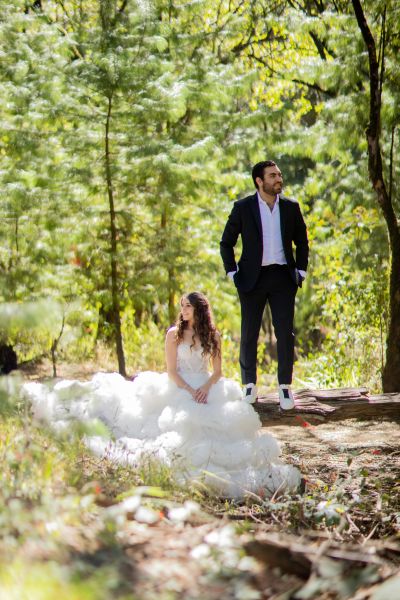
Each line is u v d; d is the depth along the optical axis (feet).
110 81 31.83
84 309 32.58
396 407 22.20
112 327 34.47
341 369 33.88
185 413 16.56
